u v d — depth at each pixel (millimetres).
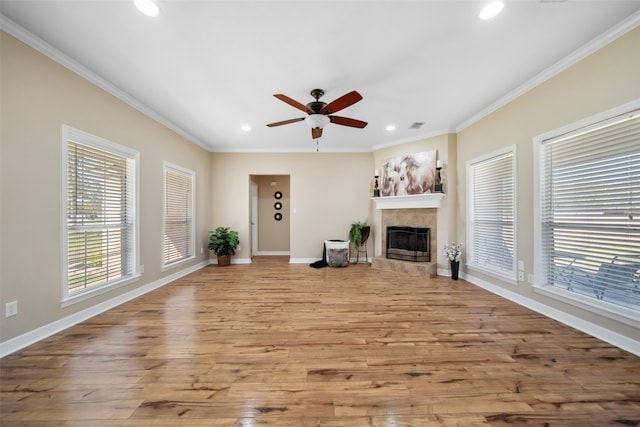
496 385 1555
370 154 5562
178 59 2348
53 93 2223
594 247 2219
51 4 1715
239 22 1885
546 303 2637
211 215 5465
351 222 5586
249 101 3207
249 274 4516
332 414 1336
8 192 1914
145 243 3441
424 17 1845
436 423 1279
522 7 1760
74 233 2473
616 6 1755
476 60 2379
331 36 2041
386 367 1744
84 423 1270
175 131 4129
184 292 3465
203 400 1432
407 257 4789
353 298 3207
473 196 3916
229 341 2107
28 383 1561
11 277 1931
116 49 2205
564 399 1434
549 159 2637
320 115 2779
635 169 1936
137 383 1570
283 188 6938
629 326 1934
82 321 2488
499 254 3354
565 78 2406
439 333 2246
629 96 1930
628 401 1415
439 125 4117
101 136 2723
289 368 1733
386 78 2678
